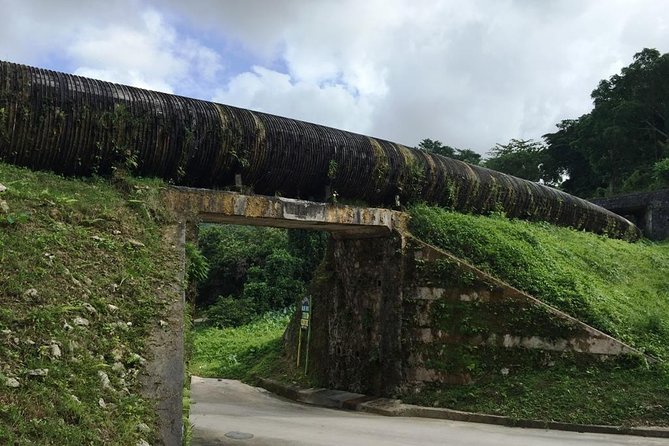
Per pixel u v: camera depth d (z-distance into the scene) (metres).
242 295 29.92
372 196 12.38
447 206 13.88
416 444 7.55
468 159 46.25
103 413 4.77
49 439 4.14
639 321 11.14
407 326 11.42
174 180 9.73
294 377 14.69
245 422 9.52
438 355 10.94
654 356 10.10
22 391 4.48
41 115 8.38
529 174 39.56
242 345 20.80
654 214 21.20
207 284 33.03
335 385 13.09
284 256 29.25
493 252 12.02
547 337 10.29
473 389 10.32
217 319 26.78
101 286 6.34
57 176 8.49
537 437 8.16
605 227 18.48
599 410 8.97
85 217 7.43
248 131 10.21
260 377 15.88
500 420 9.34
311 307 14.75
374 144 12.36
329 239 14.64
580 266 13.43
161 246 7.78
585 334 10.09
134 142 9.09
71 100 8.64
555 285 11.47
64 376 4.89
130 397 5.16
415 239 11.95
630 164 32.09
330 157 11.36
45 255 6.24
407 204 13.08
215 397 13.57
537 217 16.33
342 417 10.17
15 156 8.41
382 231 12.11
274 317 25.97
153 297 6.65
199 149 9.66
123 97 9.14
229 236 35.50
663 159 27.34
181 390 5.59
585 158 36.16
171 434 5.11
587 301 11.06
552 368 10.10
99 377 5.14
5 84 8.19
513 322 10.58
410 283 11.66
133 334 5.95
